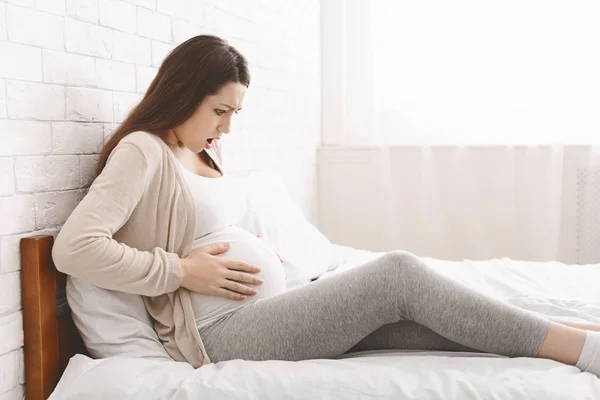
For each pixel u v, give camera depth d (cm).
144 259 144
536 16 310
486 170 324
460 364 131
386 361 136
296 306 144
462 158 326
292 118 309
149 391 127
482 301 137
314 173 346
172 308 152
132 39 183
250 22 260
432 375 127
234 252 160
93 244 136
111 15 173
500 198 323
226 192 173
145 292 144
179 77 155
